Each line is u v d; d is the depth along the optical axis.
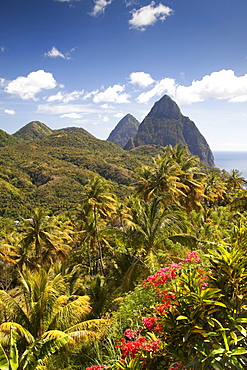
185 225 12.80
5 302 9.08
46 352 4.66
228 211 16.53
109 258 26.80
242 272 2.57
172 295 3.38
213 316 2.71
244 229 3.12
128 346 3.23
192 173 22.14
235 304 2.64
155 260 10.05
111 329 5.30
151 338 3.32
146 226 12.41
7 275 27.73
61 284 11.20
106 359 4.44
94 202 23.36
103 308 12.36
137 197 20.47
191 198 22.03
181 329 2.67
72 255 33.44
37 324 9.02
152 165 21.59
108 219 32.28
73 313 9.14
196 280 2.81
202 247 9.40
